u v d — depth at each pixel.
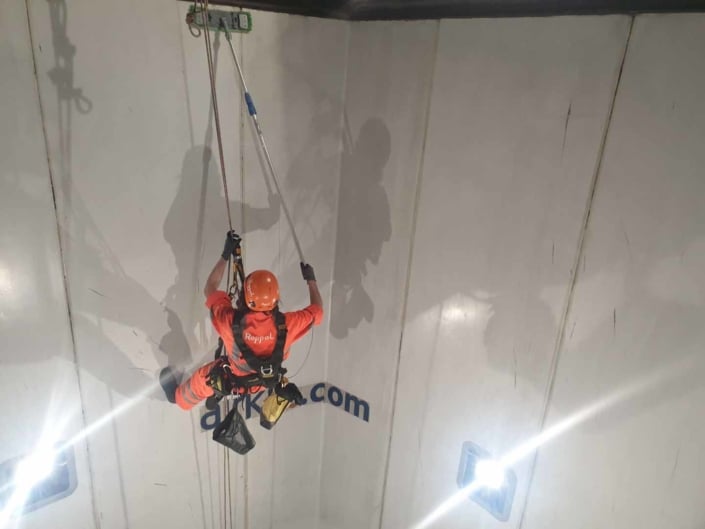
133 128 2.31
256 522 3.54
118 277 2.47
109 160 2.29
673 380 2.00
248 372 2.39
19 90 2.04
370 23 2.66
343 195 3.02
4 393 2.36
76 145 2.21
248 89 2.55
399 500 3.21
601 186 2.05
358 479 3.43
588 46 1.99
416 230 2.71
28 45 2.01
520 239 2.32
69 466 2.63
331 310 3.27
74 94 2.14
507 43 2.21
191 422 2.97
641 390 2.09
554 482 2.43
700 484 2.01
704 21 1.74
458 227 2.54
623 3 1.88
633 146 1.95
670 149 1.87
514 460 2.56
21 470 2.50
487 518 2.75
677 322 1.95
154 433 2.86
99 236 2.37
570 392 2.29
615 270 2.07
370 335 3.09
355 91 2.80
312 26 2.64
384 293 2.95
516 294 2.39
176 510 3.12
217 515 3.32
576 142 2.08
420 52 2.50
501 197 2.35
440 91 2.46
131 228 2.44
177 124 2.41
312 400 3.44
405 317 2.88
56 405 2.50
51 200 2.22
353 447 3.40
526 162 2.24
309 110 2.78
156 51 2.26
